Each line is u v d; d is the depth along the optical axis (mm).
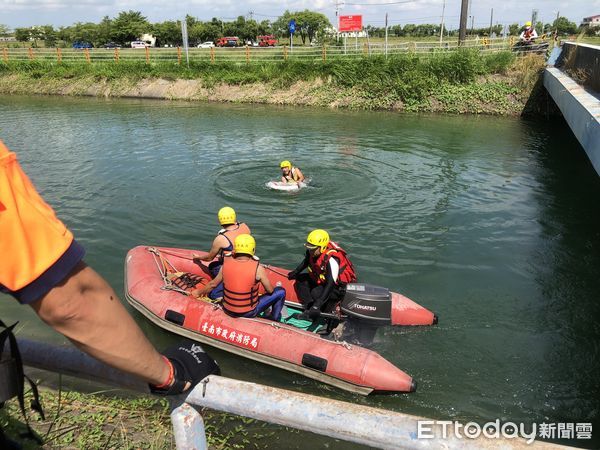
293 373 5273
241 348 5473
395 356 5348
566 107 10227
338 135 16875
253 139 16266
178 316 5832
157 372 1093
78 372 1332
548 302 6391
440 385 4918
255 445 3693
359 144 15422
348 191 10711
